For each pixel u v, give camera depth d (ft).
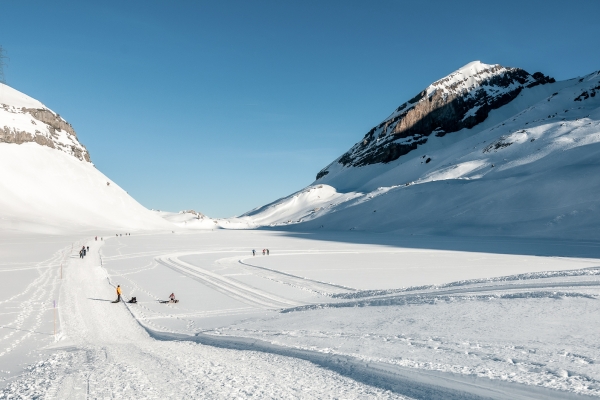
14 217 392.47
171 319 81.05
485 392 26.30
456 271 144.36
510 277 88.53
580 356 31.58
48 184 501.97
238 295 106.01
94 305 93.45
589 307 47.52
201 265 171.63
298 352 40.83
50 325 74.23
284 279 131.64
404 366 32.60
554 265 157.99
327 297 99.71
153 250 241.14
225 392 29.07
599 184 350.84
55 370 40.42
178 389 30.37
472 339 39.29
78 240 307.58
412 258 192.03
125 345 54.19
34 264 164.76
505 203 392.06
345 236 398.42
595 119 618.44
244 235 449.48
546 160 479.41
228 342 51.60
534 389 25.99
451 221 399.85
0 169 466.70
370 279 127.54
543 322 43.09
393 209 516.32
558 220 323.16
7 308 87.61
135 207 607.78
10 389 33.88
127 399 28.58
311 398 27.37
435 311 55.67
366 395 27.61
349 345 41.55
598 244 251.19
